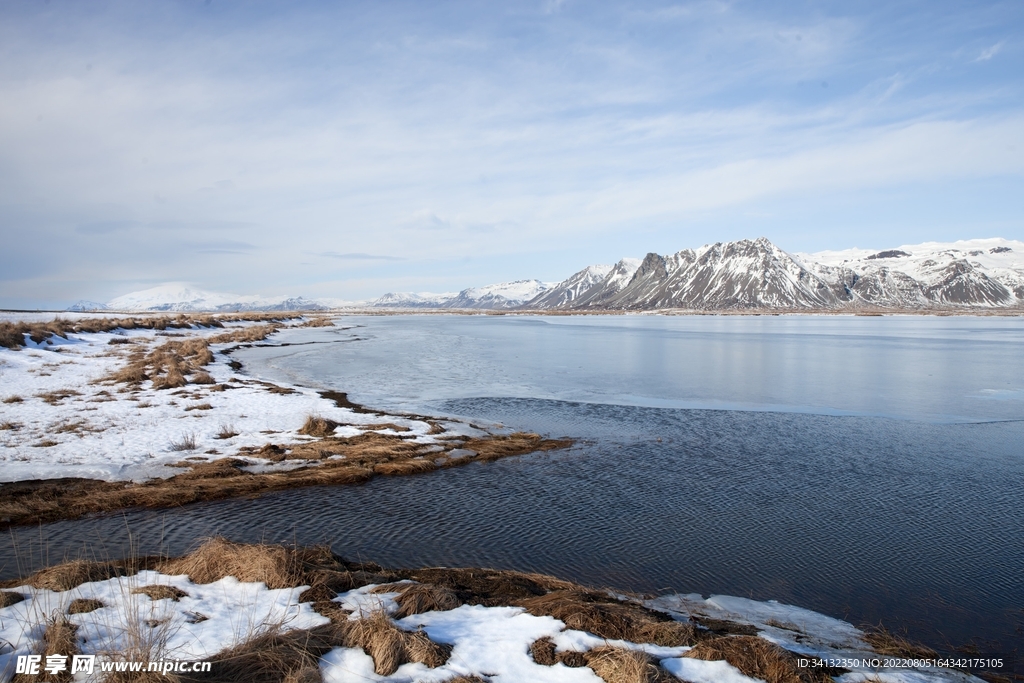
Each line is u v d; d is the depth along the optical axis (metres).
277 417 23.61
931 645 8.73
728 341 73.62
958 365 46.56
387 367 42.03
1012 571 11.32
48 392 27.11
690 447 20.41
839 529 13.23
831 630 8.99
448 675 6.16
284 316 118.88
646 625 7.70
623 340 73.75
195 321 74.44
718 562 11.54
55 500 13.91
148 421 22.12
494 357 49.84
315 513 13.82
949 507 14.68
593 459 18.80
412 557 11.50
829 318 197.75
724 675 6.52
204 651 6.39
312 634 6.80
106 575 8.73
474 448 19.75
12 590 7.98
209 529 12.71
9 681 5.70
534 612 7.88
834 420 25.08
